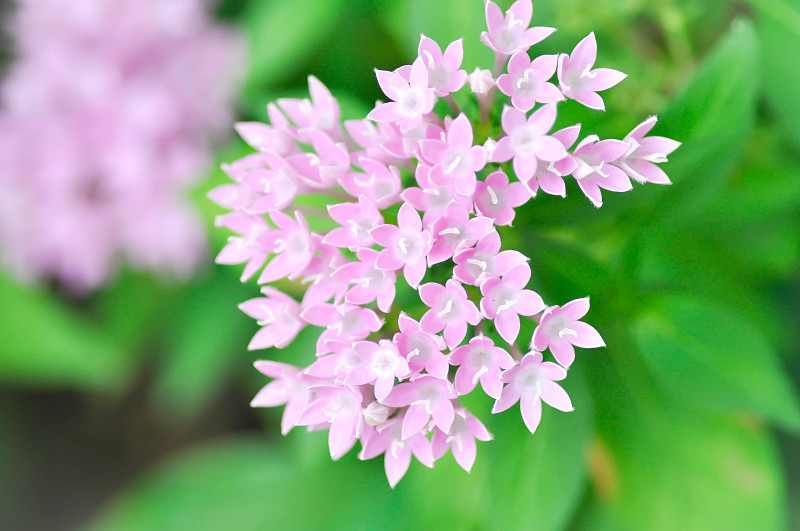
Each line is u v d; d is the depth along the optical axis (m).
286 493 0.60
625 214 0.44
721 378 0.44
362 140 0.44
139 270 0.69
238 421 0.93
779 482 0.46
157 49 0.63
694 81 0.43
